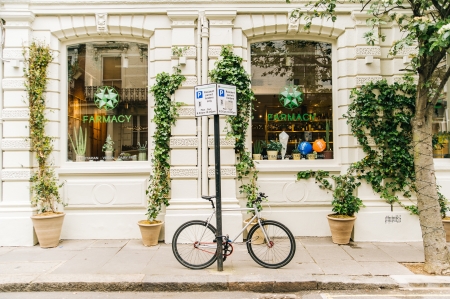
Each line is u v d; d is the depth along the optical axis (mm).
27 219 6793
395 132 6949
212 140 7059
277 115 7605
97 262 5754
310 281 4898
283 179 7312
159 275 5121
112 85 7625
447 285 4895
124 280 4953
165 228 6875
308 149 7578
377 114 7023
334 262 5711
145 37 7406
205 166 7027
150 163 7352
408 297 4613
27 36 7062
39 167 6969
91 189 7184
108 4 7191
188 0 7133
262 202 7262
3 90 7035
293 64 7684
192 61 7113
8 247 6676
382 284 4871
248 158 7109
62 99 7426
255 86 7641
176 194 6996
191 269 5402
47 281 4938
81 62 7621
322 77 7664
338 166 7312
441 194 7012
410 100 6977
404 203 7062
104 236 7160
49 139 7074
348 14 7301
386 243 6863
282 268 5418
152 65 7363
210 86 5215
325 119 7617
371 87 7000
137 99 7594
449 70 5160
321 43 7656
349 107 7121
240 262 5723
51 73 7238
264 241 5496
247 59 7480
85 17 7273
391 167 6969
